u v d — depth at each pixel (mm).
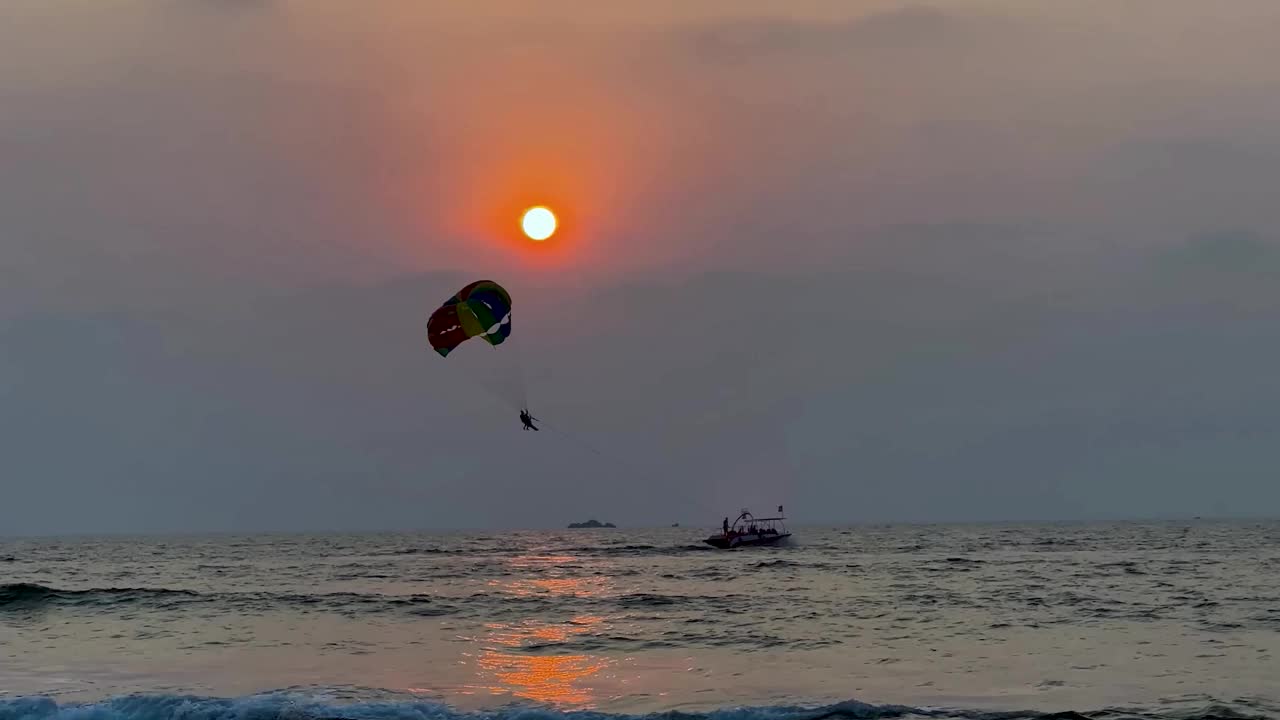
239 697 23375
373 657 30188
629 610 42344
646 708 23328
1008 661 29188
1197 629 35219
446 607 43594
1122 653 30406
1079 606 42531
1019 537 159375
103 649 32156
